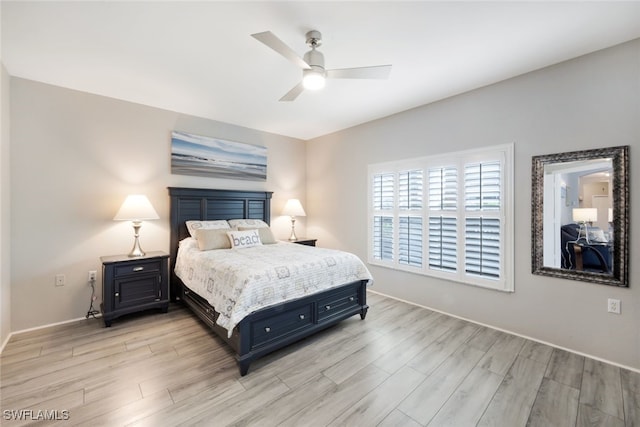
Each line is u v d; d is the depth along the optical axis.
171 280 3.67
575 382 2.03
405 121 3.71
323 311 2.71
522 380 2.05
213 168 4.11
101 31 2.07
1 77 2.49
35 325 2.87
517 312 2.77
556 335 2.54
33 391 1.90
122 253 3.38
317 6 1.81
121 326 2.93
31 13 1.86
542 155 2.60
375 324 3.02
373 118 4.04
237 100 3.39
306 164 5.30
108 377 2.06
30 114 2.83
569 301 2.47
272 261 2.66
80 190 3.12
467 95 3.11
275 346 2.30
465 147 3.12
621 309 2.23
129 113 3.42
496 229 2.90
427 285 3.50
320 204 5.02
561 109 2.50
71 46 2.25
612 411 1.75
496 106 2.89
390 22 1.97
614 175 2.24
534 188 2.64
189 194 3.81
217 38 2.16
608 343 2.29
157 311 3.35
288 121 4.19
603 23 1.97
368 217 4.18
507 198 2.81
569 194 2.46
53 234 2.97
